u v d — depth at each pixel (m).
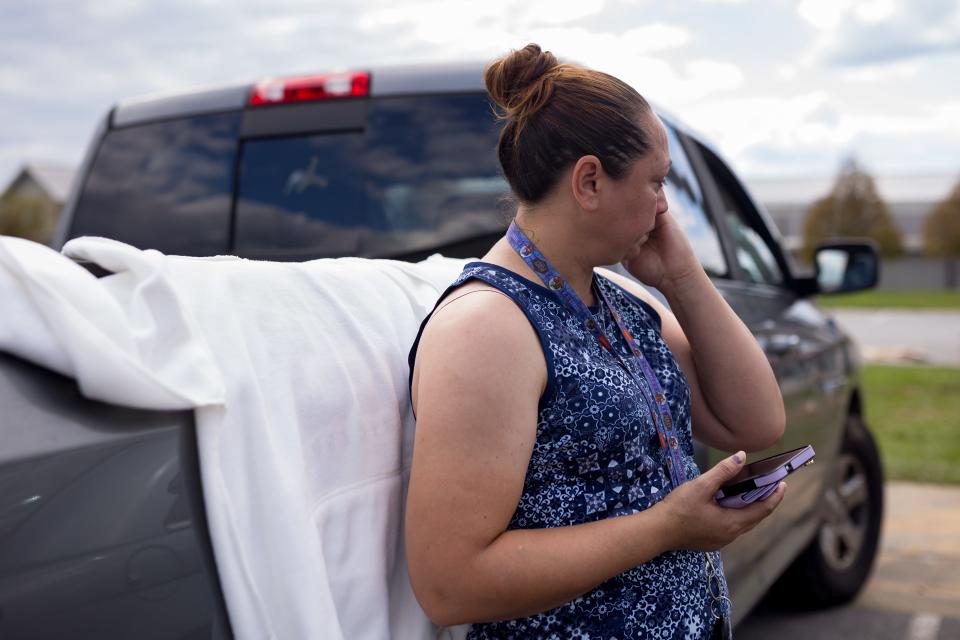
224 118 2.52
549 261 1.28
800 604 3.79
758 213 3.56
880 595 4.03
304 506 1.08
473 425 1.13
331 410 1.19
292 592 1.04
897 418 8.34
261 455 1.05
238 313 1.13
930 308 34.62
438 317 1.22
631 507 1.25
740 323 1.55
